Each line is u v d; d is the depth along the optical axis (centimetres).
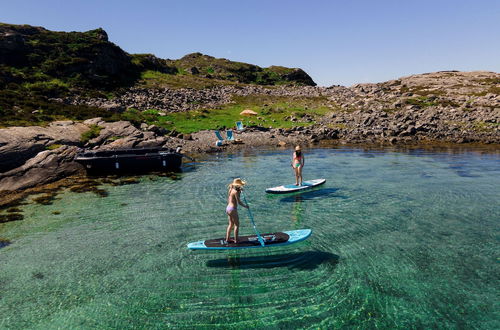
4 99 3503
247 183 2027
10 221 1378
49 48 5441
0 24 5453
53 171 2184
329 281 884
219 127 4284
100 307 786
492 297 808
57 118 3406
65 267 986
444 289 843
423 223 1312
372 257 1023
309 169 2455
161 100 5247
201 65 10288
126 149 2609
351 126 4753
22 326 722
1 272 958
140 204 1608
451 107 5619
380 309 763
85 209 1534
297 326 705
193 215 1441
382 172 2323
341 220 1357
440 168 2448
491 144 3725
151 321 730
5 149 2241
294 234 1091
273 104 5944
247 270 954
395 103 5744
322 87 8144
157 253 1074
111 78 5619
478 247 1089
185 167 2577
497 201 1593
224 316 741
